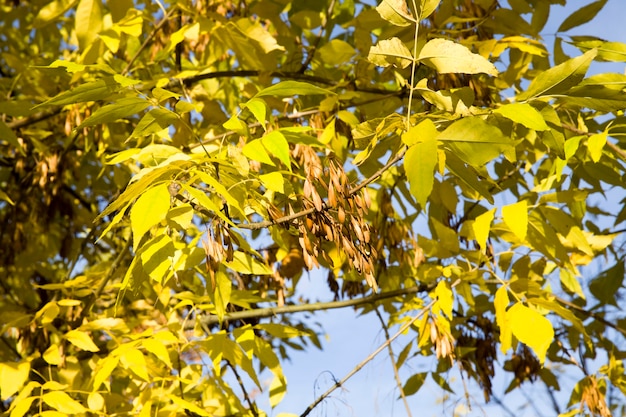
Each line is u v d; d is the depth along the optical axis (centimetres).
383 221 169
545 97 132
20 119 175
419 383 170
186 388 153
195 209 130
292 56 178
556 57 163
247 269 133
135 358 137
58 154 180
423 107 160
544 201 149
